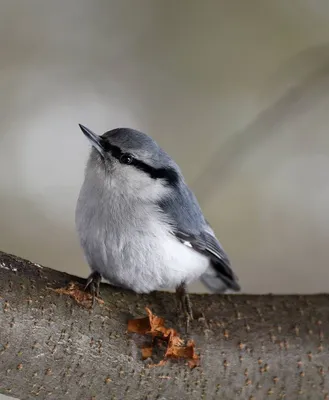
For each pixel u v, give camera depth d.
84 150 11.84
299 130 12.22
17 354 4.94
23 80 12.16
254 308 6.05
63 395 5.15
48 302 5.20
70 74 12.33
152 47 12.57
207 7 12.50
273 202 11.98
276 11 12.49
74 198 11.43
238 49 12.52
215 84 12.54
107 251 6.66
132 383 5.34
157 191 6.91
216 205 11.82
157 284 6.82
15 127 11.83
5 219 11.12
